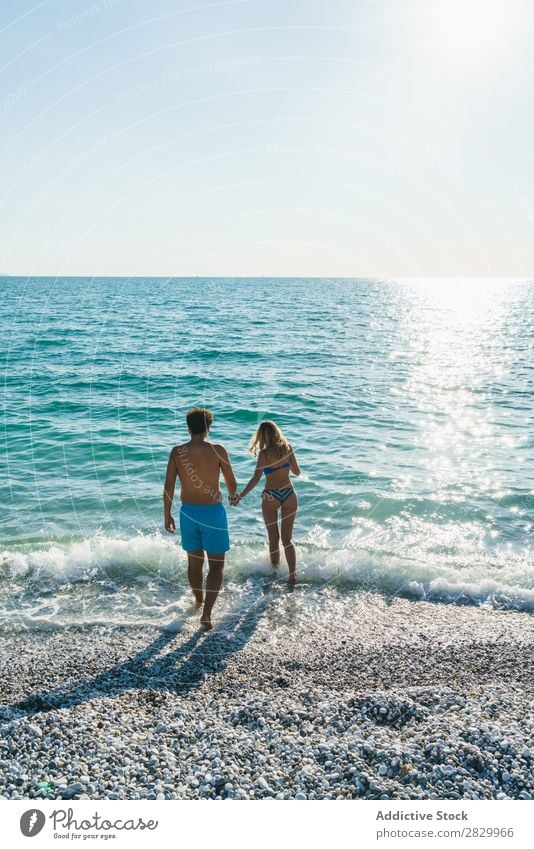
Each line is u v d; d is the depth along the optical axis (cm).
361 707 360
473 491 830
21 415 1342
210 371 1911
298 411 1373
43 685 403
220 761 305
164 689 395
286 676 414
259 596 553
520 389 1611
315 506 778
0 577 589
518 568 605
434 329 3284
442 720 338
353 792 282
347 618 511
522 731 326
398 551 645
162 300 5500
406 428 1209
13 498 814
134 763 306
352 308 4597
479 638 469
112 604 538
